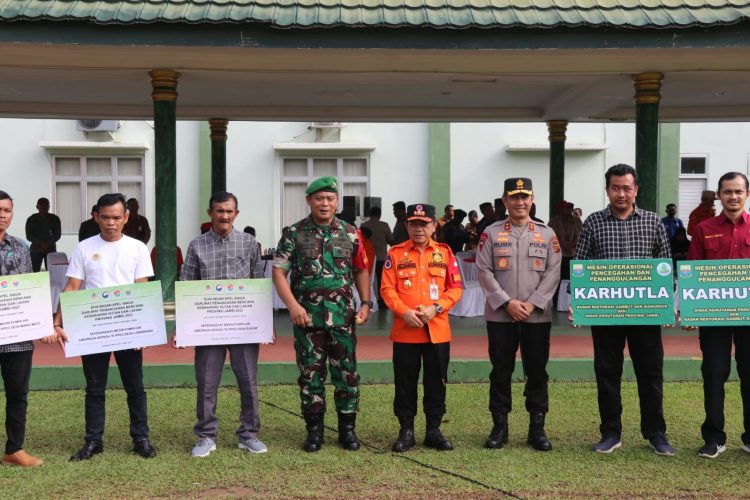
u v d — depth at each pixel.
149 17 6.50
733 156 15.70
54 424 5.38
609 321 4.62
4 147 15.47
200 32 6.66
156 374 6.37
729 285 4.55
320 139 15.69
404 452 4.76
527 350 4.79
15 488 4.14
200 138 15.59
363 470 4.44
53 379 6.30
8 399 4.49
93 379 4.67
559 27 6.70
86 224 10.32
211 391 4.75
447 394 6.20
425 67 7.59
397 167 15.90
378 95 10.02
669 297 4.58
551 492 4.09
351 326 4.80
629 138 15.83
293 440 5.04
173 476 4.33
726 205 4.64
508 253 4.80
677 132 15.59
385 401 5.99
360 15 6.71
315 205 4.69
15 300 4.39
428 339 4.79
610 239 4.71
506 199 4.87
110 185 15.75
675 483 4.21
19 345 4.44
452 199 15.83
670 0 6.92
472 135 15.79
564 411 5.70
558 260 4.84
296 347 4.83
